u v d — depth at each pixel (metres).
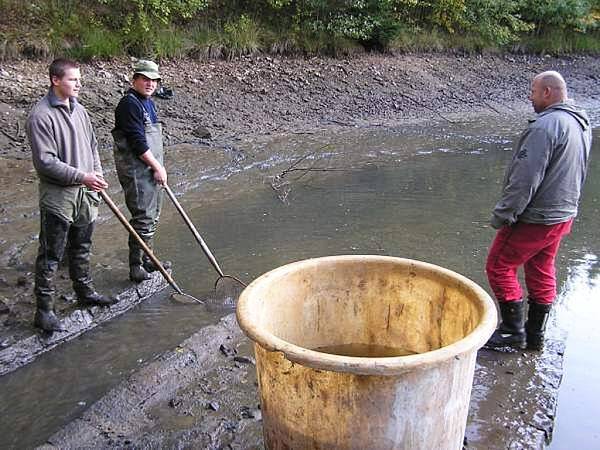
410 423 2.30
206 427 3.32
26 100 8.66
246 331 2.39
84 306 4.51
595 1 18.20
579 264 5.87
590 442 3.41
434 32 15.29
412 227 6.64
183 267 5.44
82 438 3.20
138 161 4.71
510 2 16.33
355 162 9.08
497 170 9.07
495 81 14.73
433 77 13.95
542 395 3.71
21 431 3.37
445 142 10.55
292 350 2.24
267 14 13.04
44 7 10.27
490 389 3.74
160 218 6.55
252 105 10.82
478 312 2.54
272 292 2.77
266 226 6.50
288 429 2.45
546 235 3.87
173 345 4.24
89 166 4.20
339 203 7.34
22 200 6.48
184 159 8.38
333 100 11.86
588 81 15.92
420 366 2.17
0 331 4.13
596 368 4.12
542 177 3.71
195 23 12.09
